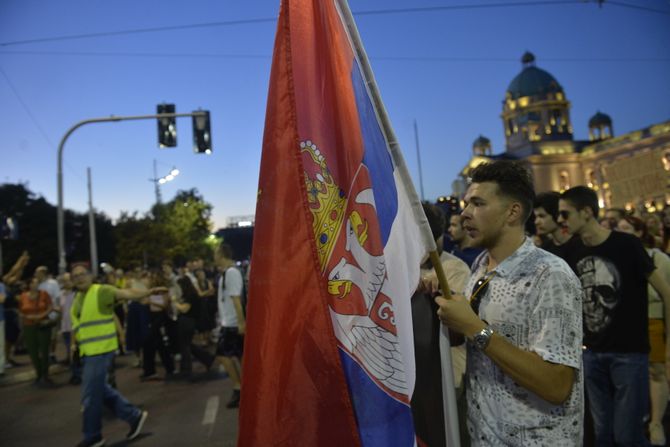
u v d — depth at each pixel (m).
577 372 1.85
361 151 1.82
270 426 1.60
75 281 5.56
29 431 6.48
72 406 7.68
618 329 3.39
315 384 1.60
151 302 9.33
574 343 1.79
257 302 1.65
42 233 49.16
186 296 9.44
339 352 1.67
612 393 3.51
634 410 3.37
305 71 1.75
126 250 46.69
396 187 1.91
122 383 9.19
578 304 1.84
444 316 1.89
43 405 7.87
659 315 4.39
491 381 1.96
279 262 1.65
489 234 2.04
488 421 1.95
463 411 2.78
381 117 1.90
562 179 76.25
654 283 3.37
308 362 1.61
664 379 4.38
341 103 1.81
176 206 56.97
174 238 51.03
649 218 5.99
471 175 2.16
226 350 6.80
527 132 81.94
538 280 1.87
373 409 1.67
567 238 4.04
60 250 14.89
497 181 2.03
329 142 1.77
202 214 64.25
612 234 3.50
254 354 1.63
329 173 1.74
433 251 1.92
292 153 1.67
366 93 1.89
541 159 76.00
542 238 4.70
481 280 2.06
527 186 2.03
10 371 10.95
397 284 1.81
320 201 1.71
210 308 13.02
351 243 1.74
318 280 1.62
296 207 1.66
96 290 5.55
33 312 9.73
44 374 9.78
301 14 1.78
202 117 14.66
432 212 3.37
